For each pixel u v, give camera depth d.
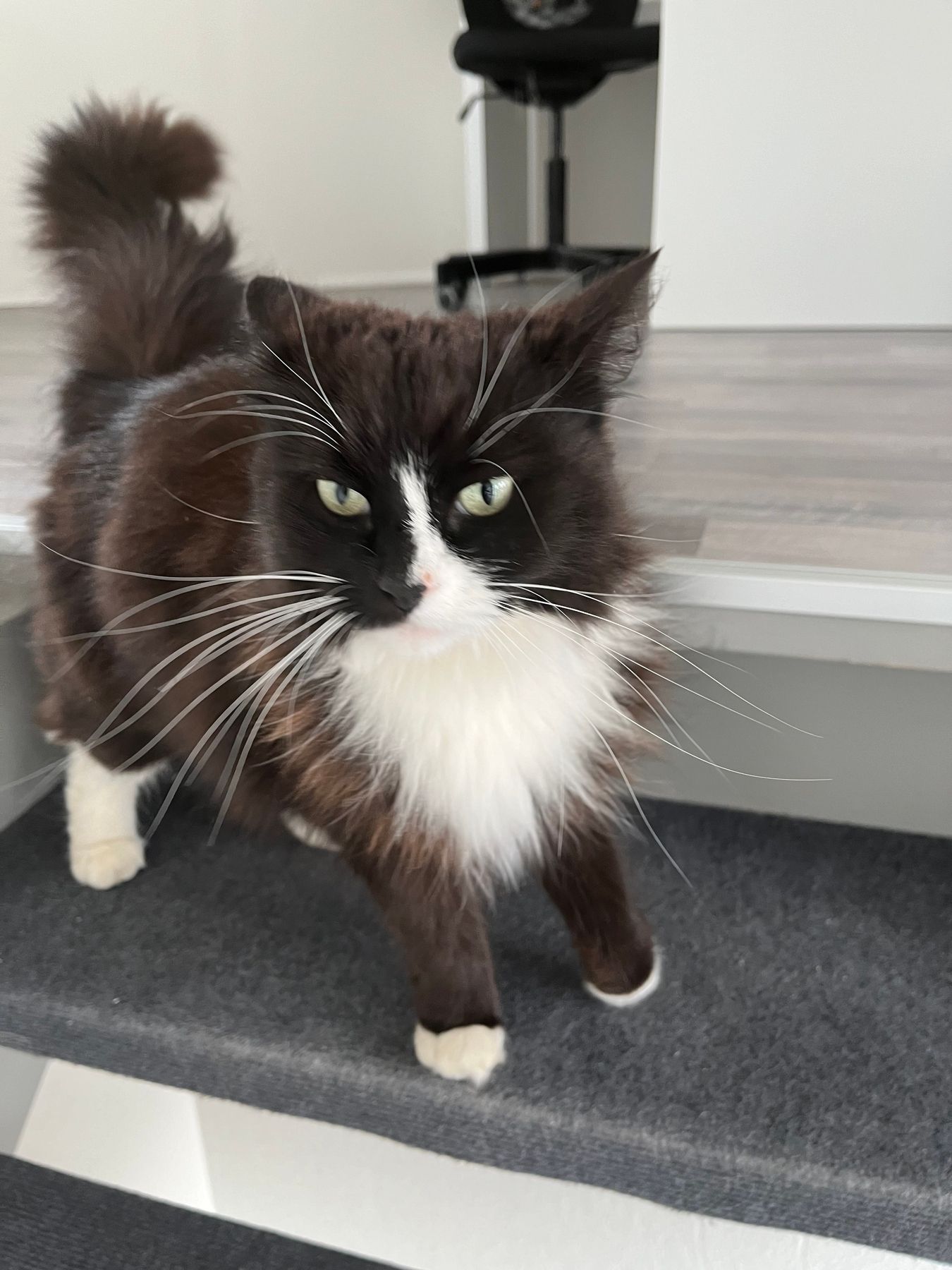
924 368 1.84
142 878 1.21
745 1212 0.88
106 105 1.25
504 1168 0.94
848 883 1.18
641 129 3.34
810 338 2.11
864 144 2.00
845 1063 0.95
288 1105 0.98
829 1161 0.85
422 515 0.73
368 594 0.74
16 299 2.41
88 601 1.03
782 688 1.15
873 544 1.10
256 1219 1.29
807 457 1.39
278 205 3.15
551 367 0.76
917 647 1.02
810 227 2.09
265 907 1.16
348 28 3.03
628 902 0.99
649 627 0.93
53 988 1.05
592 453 0.80
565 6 2.70
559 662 0.83
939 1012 1.01
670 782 1.29
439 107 3.20
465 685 0.81
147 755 1.14
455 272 2.65
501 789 0.87
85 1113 1.42
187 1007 1.02
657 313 2.23
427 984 0.92
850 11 1.89
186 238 1.16
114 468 0.99
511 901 1.15
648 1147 0.87
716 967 1.07
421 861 0.88
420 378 0.73
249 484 0.87
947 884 1.17
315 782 0.87
